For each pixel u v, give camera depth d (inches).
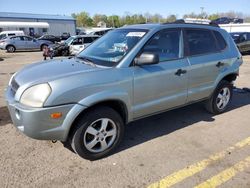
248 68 496.4
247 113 233.0
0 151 161.5
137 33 170.9
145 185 132.4
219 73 211.0
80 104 137.8
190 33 191.9
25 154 158.6
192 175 140.6
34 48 1091.9
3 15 2185.0
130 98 157.3
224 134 189.8
